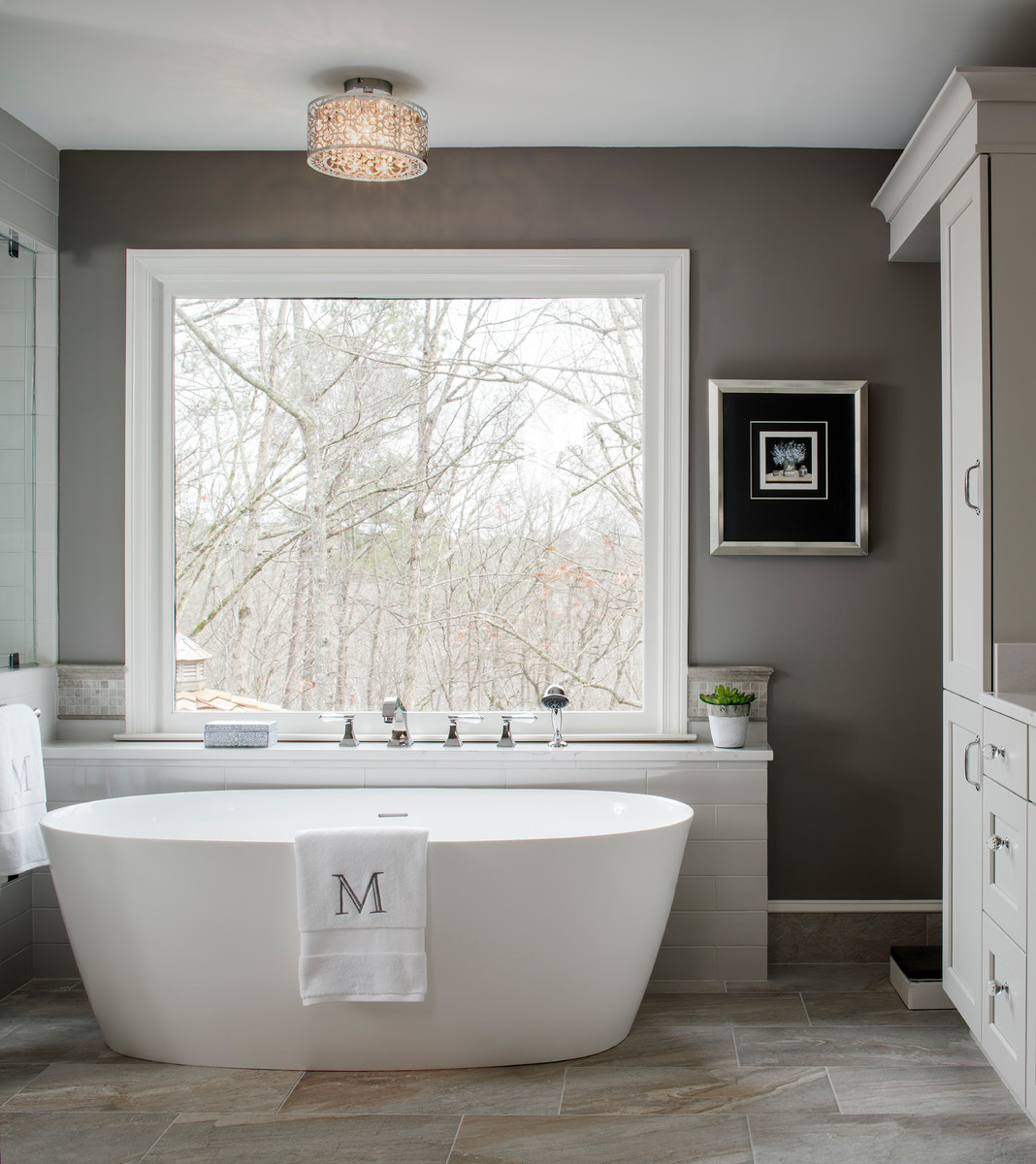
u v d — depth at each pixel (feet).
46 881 10.67
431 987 8.39
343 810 10.41
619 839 8.46
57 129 10.62
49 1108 7.91
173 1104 7.97
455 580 11.89
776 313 11.03
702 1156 7.16
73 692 11.20
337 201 11.14
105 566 11.22
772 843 11.02
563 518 11.80
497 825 10.39
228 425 11.80
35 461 11.20
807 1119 7.66
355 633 11.85
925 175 9.51
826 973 10.69
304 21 8.43
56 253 11.19
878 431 11.03
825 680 11.04
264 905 8.35
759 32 8.58
